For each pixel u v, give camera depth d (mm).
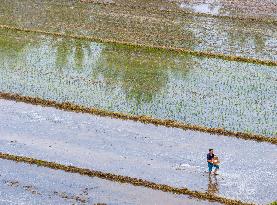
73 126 91375
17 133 88938
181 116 94500
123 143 87250
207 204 74438
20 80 104625
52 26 129250
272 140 88500
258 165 82750
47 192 76125
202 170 81250
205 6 143375
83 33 125562
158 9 140750
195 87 103938
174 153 85000
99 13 137750
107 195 75812
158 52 117562
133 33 126250
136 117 93562
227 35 126438
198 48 119312
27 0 146000
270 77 108250
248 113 96000
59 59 113125
